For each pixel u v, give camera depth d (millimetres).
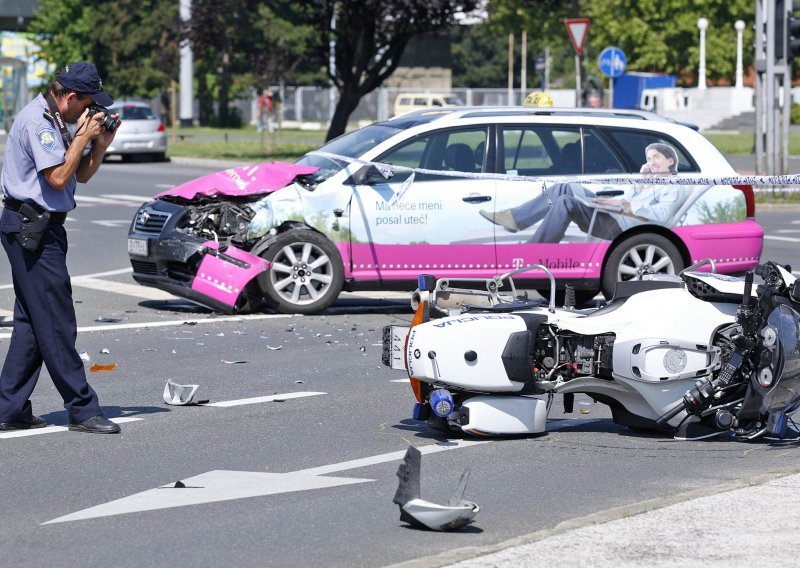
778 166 86750
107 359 33906
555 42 165375
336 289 41312
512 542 17438
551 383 24766
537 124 41906
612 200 41906
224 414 27359
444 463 23141
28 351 25297
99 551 17859
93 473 22312
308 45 124000
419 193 41125
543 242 41656
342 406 28250
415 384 24969
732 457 23641
